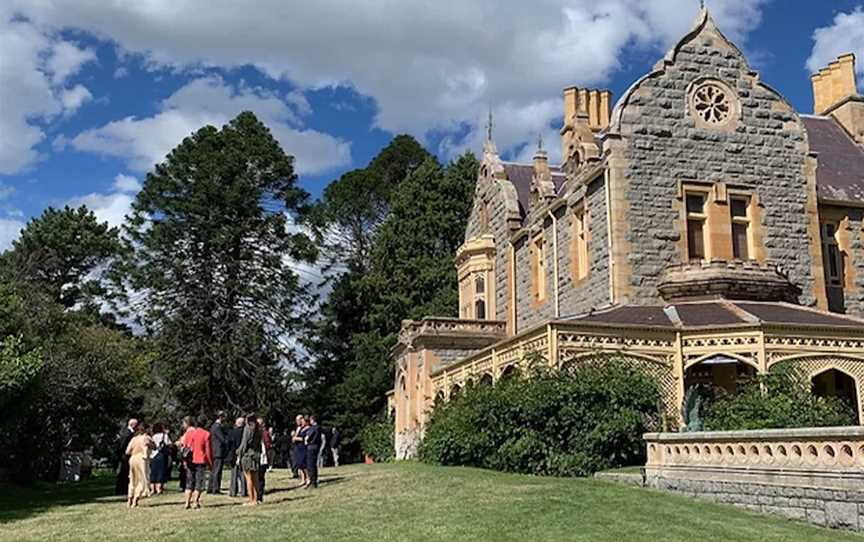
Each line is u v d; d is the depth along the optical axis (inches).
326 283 2153.1
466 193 2100.1
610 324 855.1
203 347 1732.3
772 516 522.9
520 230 1391.5
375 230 2340.1
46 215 2598.4
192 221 1761.8
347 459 1956.2
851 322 905.5
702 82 1104.2
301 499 675.4
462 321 1400.1
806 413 767.1
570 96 1531.7
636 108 1078.4
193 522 560.7
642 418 790.5
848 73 1389.0
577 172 1180.5
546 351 854.5
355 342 1996.8
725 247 1064.8
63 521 619.8
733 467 566.6
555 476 750.5
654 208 1055.6
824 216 1157.7
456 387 1182.9
